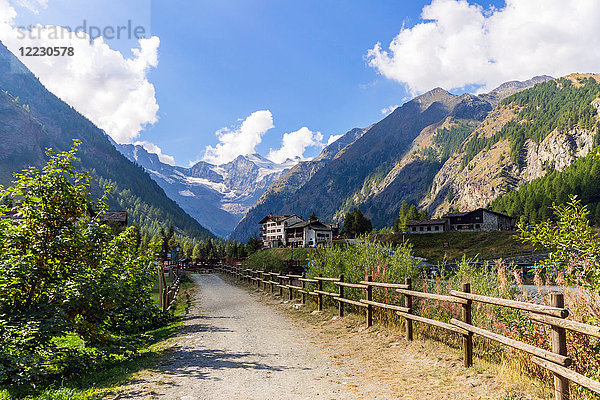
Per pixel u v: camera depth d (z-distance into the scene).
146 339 9.79
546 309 4.21
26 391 5.80
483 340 6.80
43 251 7.24
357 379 5.82
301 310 13.95
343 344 8.38
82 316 7.70
